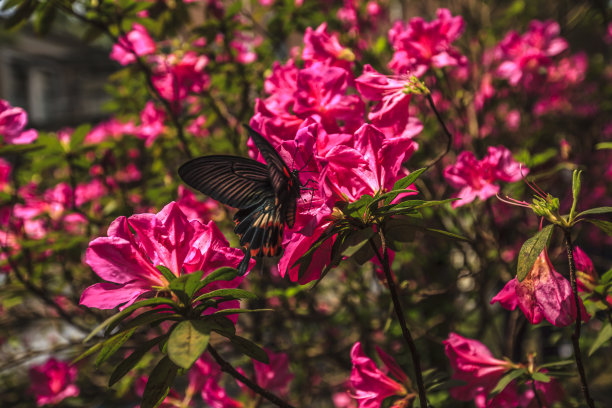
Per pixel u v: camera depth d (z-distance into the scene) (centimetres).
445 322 107
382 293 105
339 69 60
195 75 96
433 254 121
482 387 64
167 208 53
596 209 52
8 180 110
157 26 102
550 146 160
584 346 110
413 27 74
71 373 108
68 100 579
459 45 150
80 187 127
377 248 54
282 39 115
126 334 50
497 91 122
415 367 54
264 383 80
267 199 51
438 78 80
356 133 55
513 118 165
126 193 121
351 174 54
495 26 164
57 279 133
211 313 51
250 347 51
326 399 152
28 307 134
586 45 225
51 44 588
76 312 131
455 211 95
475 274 91
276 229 50
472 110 126
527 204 55
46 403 106
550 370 67
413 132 62
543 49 109
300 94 61
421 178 96
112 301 51
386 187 54
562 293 54
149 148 116
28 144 76
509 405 67
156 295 51
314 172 52
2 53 561
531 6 179
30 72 582
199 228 53
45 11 87
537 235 51
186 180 49
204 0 114
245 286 119
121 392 111
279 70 70
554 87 171
